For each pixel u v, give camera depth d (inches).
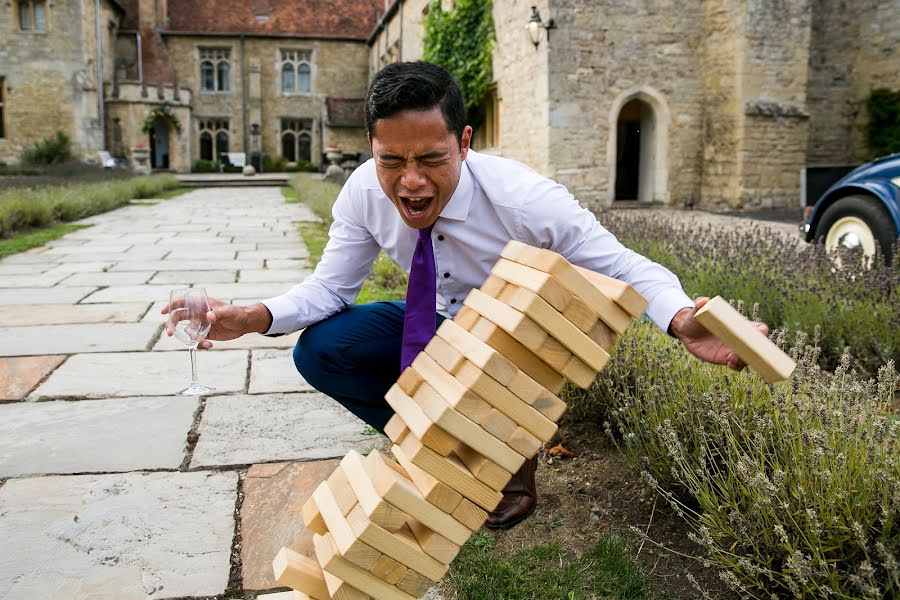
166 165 1440.7
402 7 1072.2
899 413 94.0
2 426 118.4
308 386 139.5
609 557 75.9
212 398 132.5
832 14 642.8
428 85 56.6
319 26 1434.5
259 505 91.7
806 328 138.9
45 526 85.8
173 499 93.1
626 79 552.7
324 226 456.4
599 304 49.7
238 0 1434.5
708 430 85.1
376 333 83.7
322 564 54.6
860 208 203.6
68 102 1152.8
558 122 537.6
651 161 588.1
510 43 609.0
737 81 548.4
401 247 78.6
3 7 1125.7
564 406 50.9
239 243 366.9
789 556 62.4
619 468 97.1
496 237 73.4
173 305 80.8
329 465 103.4
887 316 133.6
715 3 555.2
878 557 62.6
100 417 122.7
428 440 50.4
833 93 652.7
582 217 71.2
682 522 83.7
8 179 791.1
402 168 59.1
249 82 1395.2
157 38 1338.6
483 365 48.9
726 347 56.6
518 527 84.4
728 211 550.6
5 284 246.7
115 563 78.2
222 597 72.9
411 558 52.2
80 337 175.6
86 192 599.8
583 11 534.6
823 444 67.1
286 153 1467.8
